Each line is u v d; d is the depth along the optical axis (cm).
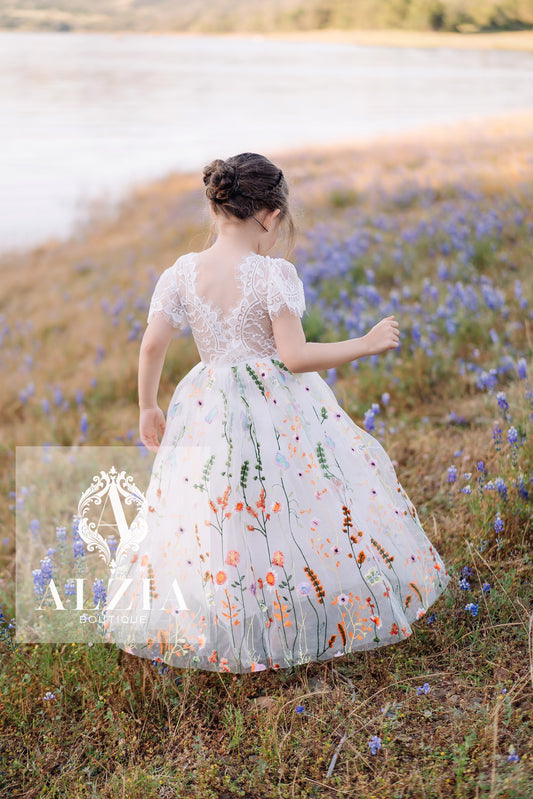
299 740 236
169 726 249
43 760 240
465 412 468
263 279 261
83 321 982
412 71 3716
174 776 229
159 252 1310
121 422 611
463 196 1073
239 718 243
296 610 261
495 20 4188
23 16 8469
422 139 1858
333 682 264
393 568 270
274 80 3828
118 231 1564
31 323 1007
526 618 274
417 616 274
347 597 262
